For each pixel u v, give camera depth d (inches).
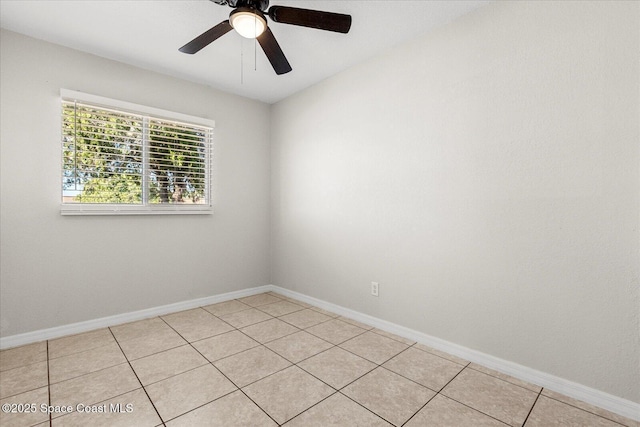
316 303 119.9
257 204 137.1
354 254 105.7
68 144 91.7
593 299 60.3
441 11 76.0
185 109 114.1
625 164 56.8
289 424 54.5
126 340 88.0
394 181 93.4
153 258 107.8
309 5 72.9
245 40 87.8
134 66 102.7
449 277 81.3
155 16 77.7
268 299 129.6
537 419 56.2
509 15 70.1
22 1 71.5
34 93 86.3
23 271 85.2
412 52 88.0
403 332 91.6
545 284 65.9
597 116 59.5
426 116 85.4
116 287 100.3
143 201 106.3
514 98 69.6
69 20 79.0
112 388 64.7
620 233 57.4
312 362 76.3
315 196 119.9
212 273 123.0
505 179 71.1
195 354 80.0
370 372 71.8
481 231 75.2
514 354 70.4
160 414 56.8
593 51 59.8
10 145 83.3
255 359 77.6
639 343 55.8
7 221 83.1
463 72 77.8
